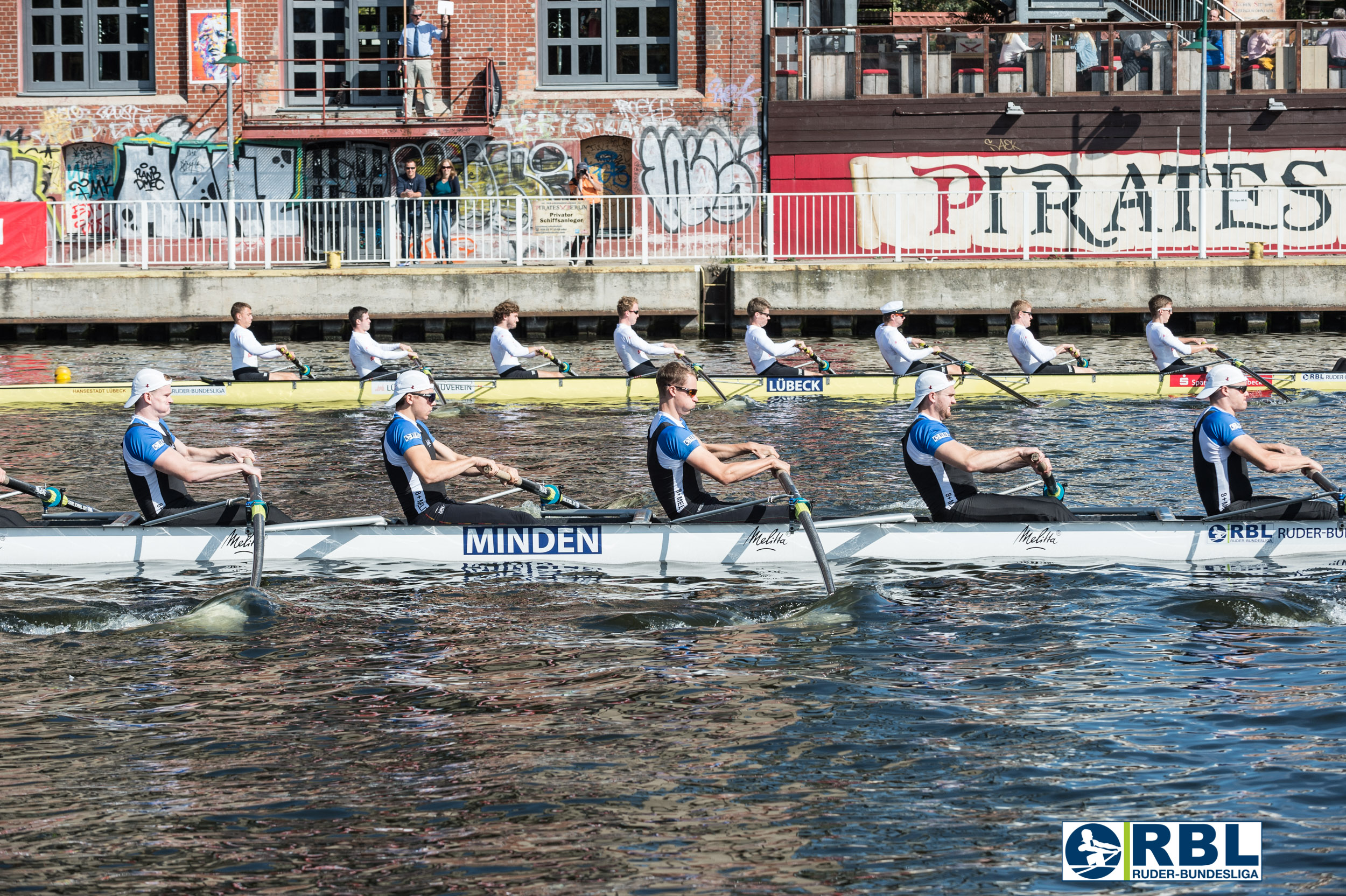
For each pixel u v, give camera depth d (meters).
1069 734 17.27
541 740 17.34
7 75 78.12
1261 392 46.72
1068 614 22.06
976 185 73.88
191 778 16.25
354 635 21.47
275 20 77.25
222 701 18.70
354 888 13.79
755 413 44.25
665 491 25.44
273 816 15.30
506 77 77.44
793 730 17.56
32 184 78.25
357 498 31.33
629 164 78.56
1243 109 72.81
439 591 23.81
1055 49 72.88
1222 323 67.50
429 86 76.19
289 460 36.31
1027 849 14.45
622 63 78.06
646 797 15.71
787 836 14.80
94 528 25.41
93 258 72.50
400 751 17.03
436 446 26.08
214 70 77.25
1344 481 31.55
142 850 14.52
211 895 13.66
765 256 69.69
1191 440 37.53
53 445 38.09
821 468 34.25
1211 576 23.94
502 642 21.14
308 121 76.69
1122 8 78.12
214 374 55.09
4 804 15.55
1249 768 16.16
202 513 25.48
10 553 25.34
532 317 68.31
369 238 69.19
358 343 47.44
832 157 74.50
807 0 77.25
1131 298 66.31
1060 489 25.45
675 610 22.61
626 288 67.38
